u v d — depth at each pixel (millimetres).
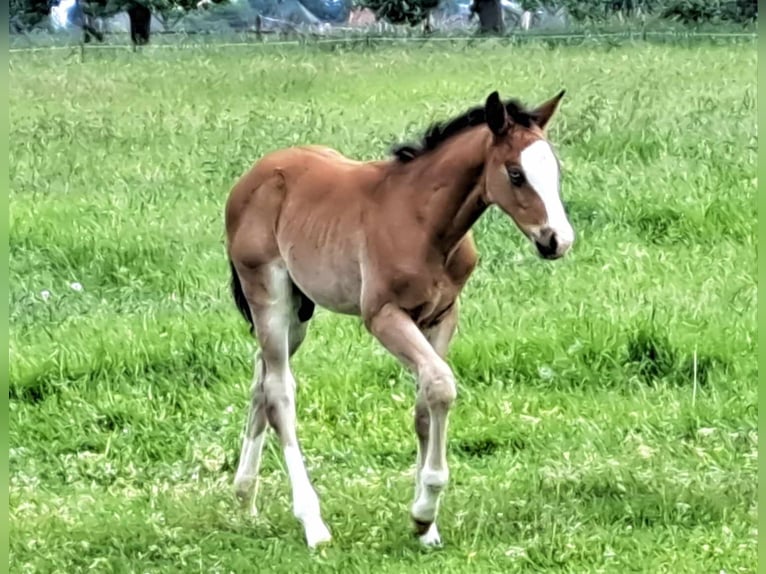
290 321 7129
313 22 45031
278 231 6918
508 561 6266
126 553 6703
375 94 18953
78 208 12938
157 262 11445
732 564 6164
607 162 13867
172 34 32344
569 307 9734
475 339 9141
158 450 8172
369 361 9055
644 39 25625
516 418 8172
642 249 11266
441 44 25672
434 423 6238
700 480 7086
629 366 8938
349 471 7668
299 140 15180
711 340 9062
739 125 14805
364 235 6480
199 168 14508
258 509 7223
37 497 7465
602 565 6199
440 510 6918
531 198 6027
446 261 6406
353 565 6293
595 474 7211
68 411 8672
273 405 6918
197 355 9312
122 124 16969
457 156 6297
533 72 20484
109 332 9664
